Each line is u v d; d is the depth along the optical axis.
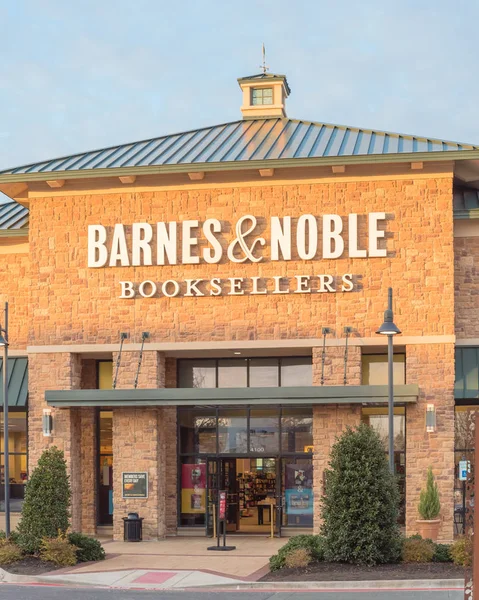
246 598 19.97
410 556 22.98
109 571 23.67
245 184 30.36
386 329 24.59
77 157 32.94
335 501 23.09
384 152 29.59
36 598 20.27
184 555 26.80
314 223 29.84
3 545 25.25
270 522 31.36
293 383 32.12
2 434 32.94
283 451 31.31
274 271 30.05
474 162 29.58
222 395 29.17
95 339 30.77
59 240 31.17
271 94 37.94
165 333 30.45
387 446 30.72
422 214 29.56
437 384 29.11
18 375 32.53
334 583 20.88
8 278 33.41
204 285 30.39
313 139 32.91
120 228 30.78
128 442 30.36
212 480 31.72
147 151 33.09
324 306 29.77
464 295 30.58
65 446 30.59
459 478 29.67
